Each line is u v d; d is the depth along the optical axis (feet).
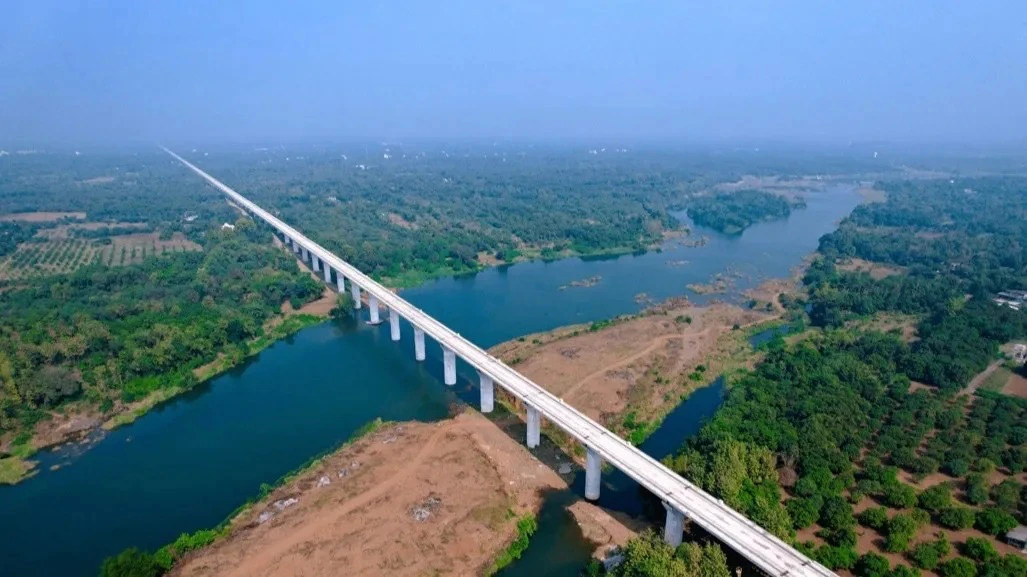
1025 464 329.31
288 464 364.79
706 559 239.50
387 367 507.71
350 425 410.52
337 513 306.35
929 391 431.43
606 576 253.44
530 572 275.39
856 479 329.52
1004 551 272.72
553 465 353.92
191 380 466.29
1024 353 482.69
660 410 425.69
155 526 311.06
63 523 314.96
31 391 409.90
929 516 295.07
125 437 400.26
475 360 423.64
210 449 383.04
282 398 451.94
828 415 375.86
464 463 349.00
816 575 229.45
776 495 304.30
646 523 306.35
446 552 281.33
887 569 253.85
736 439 343.87
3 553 293.64
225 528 299.99
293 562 272.92
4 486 348.38
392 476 337.11
